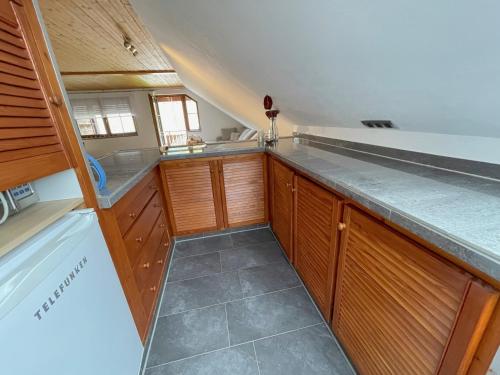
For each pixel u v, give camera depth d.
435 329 0.62
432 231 0.56
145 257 1.37
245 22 1.01
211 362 1.20
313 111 1.76
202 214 2.26
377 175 1.03
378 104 1.09
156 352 1.26
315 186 1.23
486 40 0.48
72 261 0.72
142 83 6.53
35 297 0.56
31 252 0.65
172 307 1.55
